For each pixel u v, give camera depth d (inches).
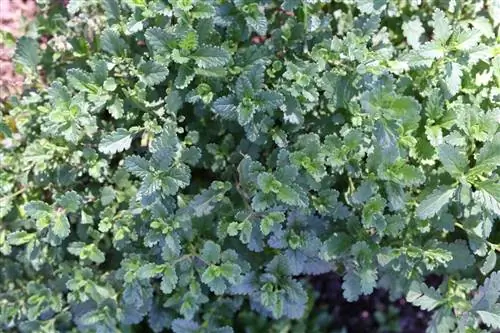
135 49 25.9
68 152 25.6
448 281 26.0
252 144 25.6
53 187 26.5
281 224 25.5
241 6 24.2
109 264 27.6
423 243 25.9
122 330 28.0
